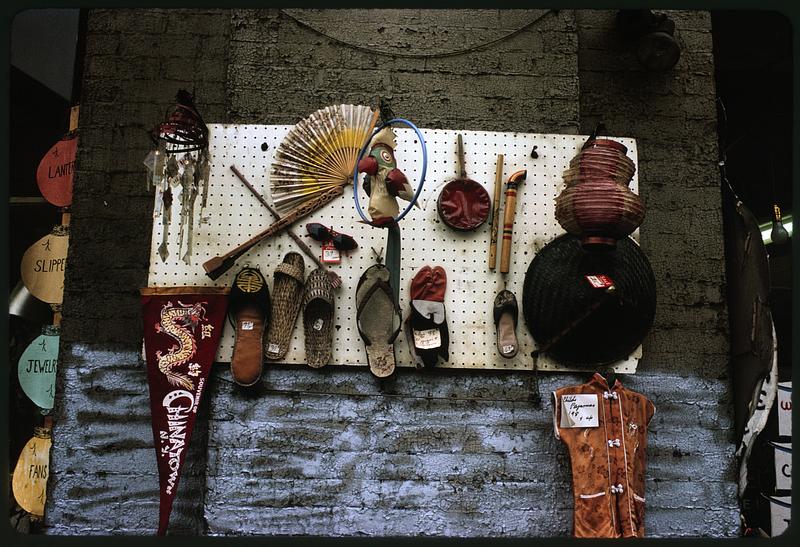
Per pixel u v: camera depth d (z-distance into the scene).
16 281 2.81
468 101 2.55
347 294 2.39
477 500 2.33
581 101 2.66
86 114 2.60
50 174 2.71
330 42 2.57
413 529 2.31
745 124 3.15
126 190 2.58
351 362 2.36
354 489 2.32
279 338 2.35
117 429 2.44
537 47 2.60
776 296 3.08
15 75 2.88
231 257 2.36
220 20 2.66
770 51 3.08
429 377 2.39
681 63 2.71
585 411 2.25
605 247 2.13
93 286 2.52
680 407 2.47
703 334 2.53
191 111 2.27
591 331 2.33
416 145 2.49
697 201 2.62
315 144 2.45
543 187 2.48
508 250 2.40
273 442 2.34
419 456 2.35
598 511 2.19
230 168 2.45
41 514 2.56
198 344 2.32
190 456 2.44
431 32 2.59
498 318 2.36
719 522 2.39
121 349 2.48
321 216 2.44
